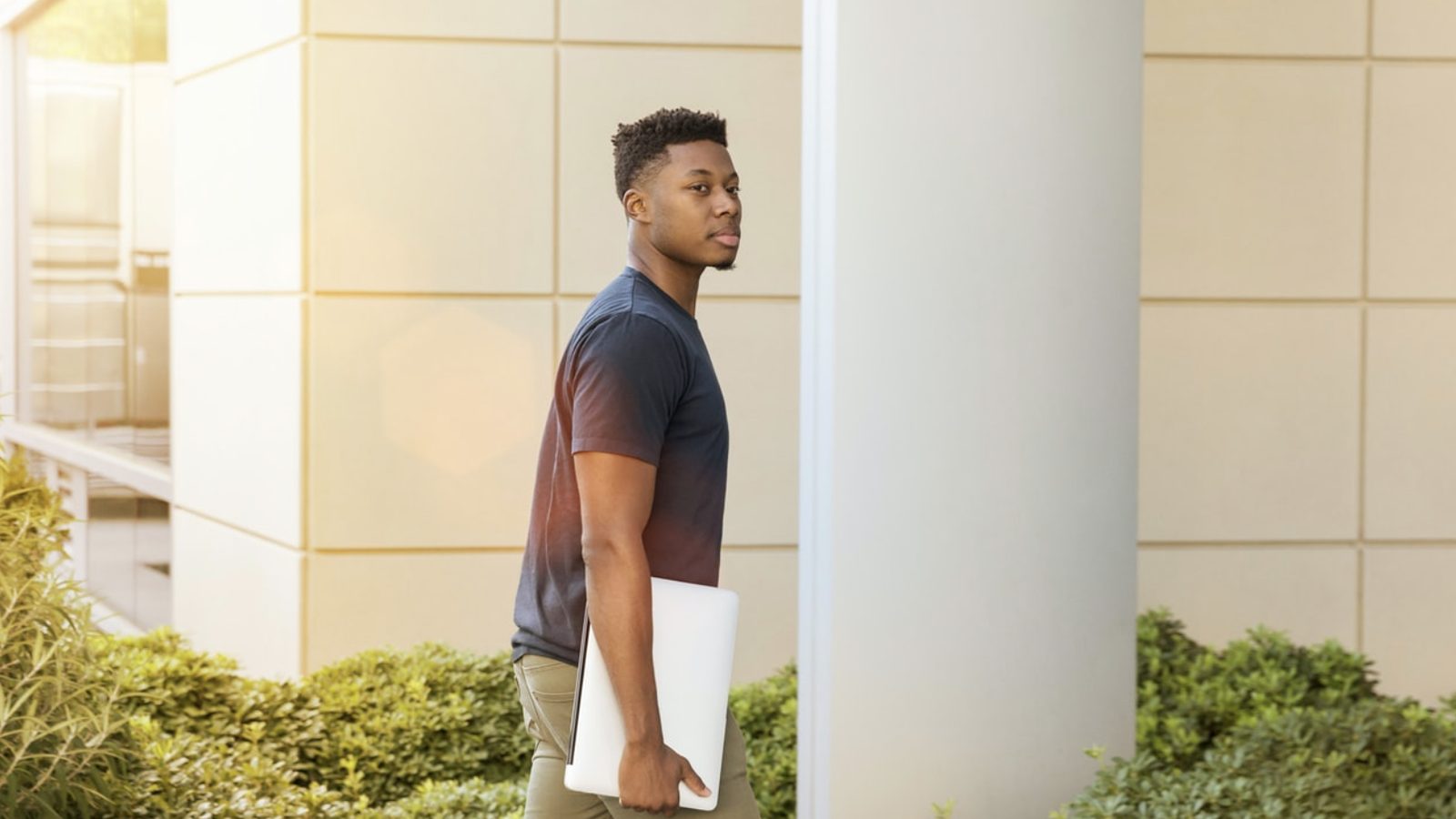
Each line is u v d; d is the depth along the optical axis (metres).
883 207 3.01
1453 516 5.55
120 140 7.77
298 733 4.10
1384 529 5.54
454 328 5.25
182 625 6.50
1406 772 3.19
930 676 3.07
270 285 5.46
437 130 5.21
